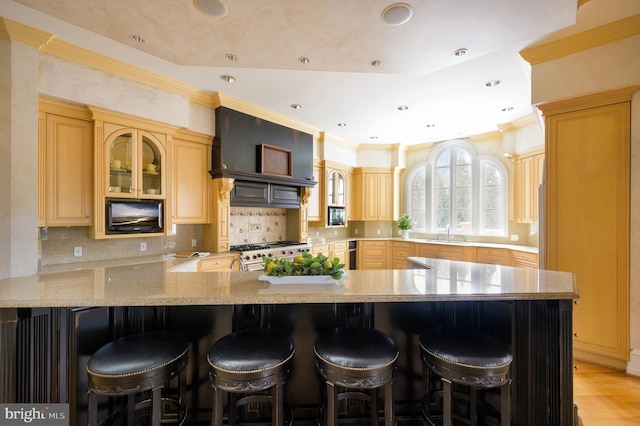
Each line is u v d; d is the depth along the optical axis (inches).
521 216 176.4
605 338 91.7
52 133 97.8
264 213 185.5
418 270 76.9
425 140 225.3
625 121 87.9
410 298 53.6
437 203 231.6
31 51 86.9
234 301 51.4
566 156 97.7
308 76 119.9
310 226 216.5
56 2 58.3
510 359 51.1
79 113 103.4
